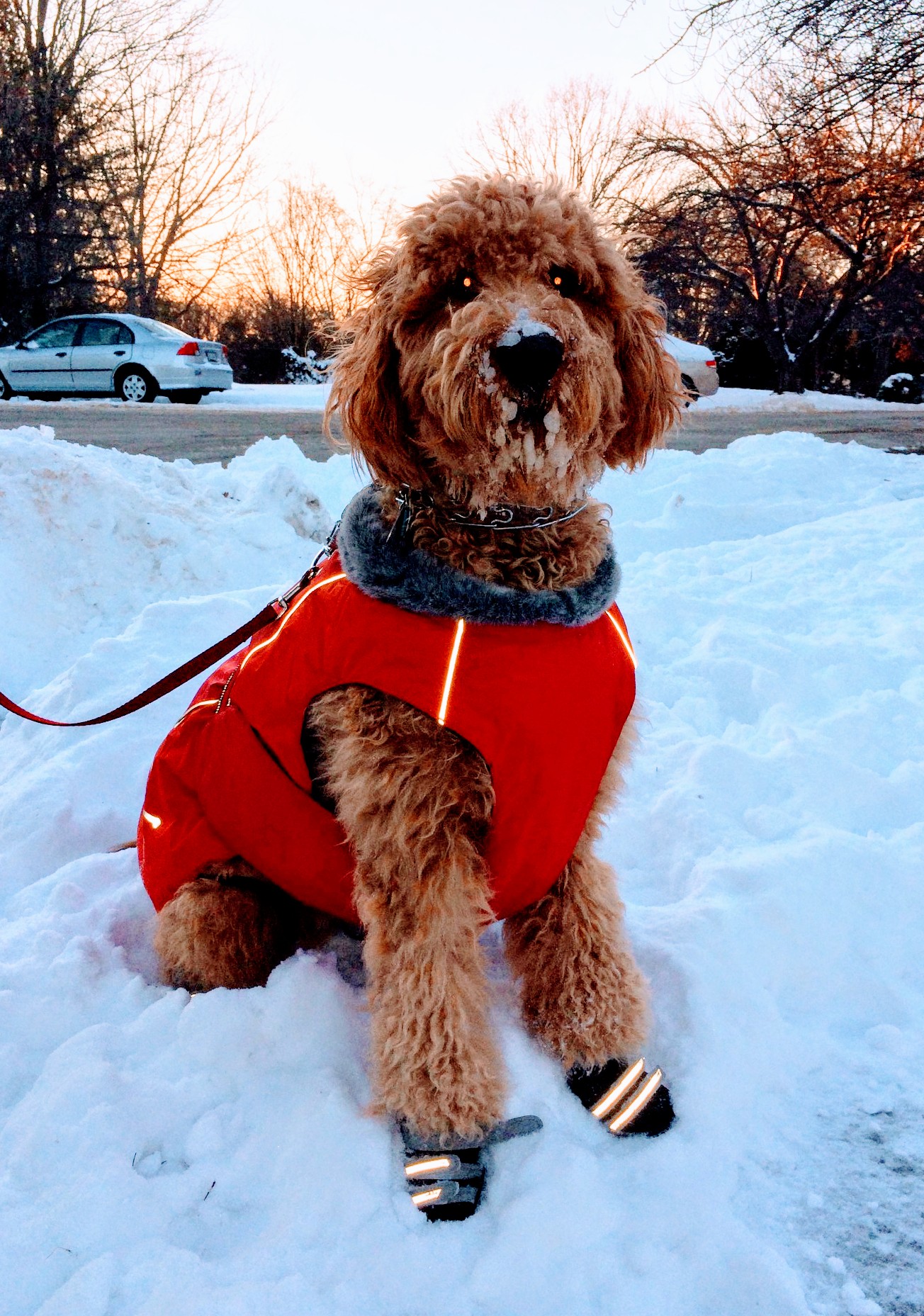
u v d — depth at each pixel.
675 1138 2.08
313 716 2.16
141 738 3.87
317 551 6.15
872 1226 1.90
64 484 5.57
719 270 25.72
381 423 2.13
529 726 1.97
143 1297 1.71
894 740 3.69
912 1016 2.50
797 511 7.57
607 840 3.20
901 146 12.75
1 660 4.91
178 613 4.73
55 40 26.81
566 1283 1.76
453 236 2.03
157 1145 2.08
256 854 2.41
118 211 29.09
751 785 3.38
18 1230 1.83
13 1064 2.29
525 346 1.81
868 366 31.81
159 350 17.05
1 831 3.38
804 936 2.64
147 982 2.65
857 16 9.47
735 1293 1.75
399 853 2.07
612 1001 2.27
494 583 2.03
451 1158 1.96
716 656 4.40
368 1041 2.35
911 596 5.12
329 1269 1.77
